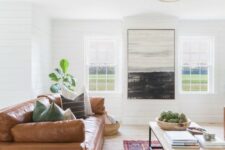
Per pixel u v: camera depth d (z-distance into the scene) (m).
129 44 5.68
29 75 4.48
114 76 6.13
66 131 2.06
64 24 6.04
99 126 3.44
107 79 6.16
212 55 6.07
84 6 4.69
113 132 4.68
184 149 2.45
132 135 4.68
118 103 6.06
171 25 5.65
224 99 6.02
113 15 5.50
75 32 6.06
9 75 4.51
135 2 4.40
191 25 6.02
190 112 6.01
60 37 6.05
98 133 3.09
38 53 4.94
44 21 5.36
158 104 5.67
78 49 6.07
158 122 3.21
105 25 6.05
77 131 2.07
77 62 6.08
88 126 3.27
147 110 5.68
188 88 6.11
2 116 2.13
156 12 5.19
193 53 6.12
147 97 5.66
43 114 2.40
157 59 5.66
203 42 6.13
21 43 4.49
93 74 6.18
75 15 5.50
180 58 6.10
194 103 6.01
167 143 2.62
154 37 5.66
